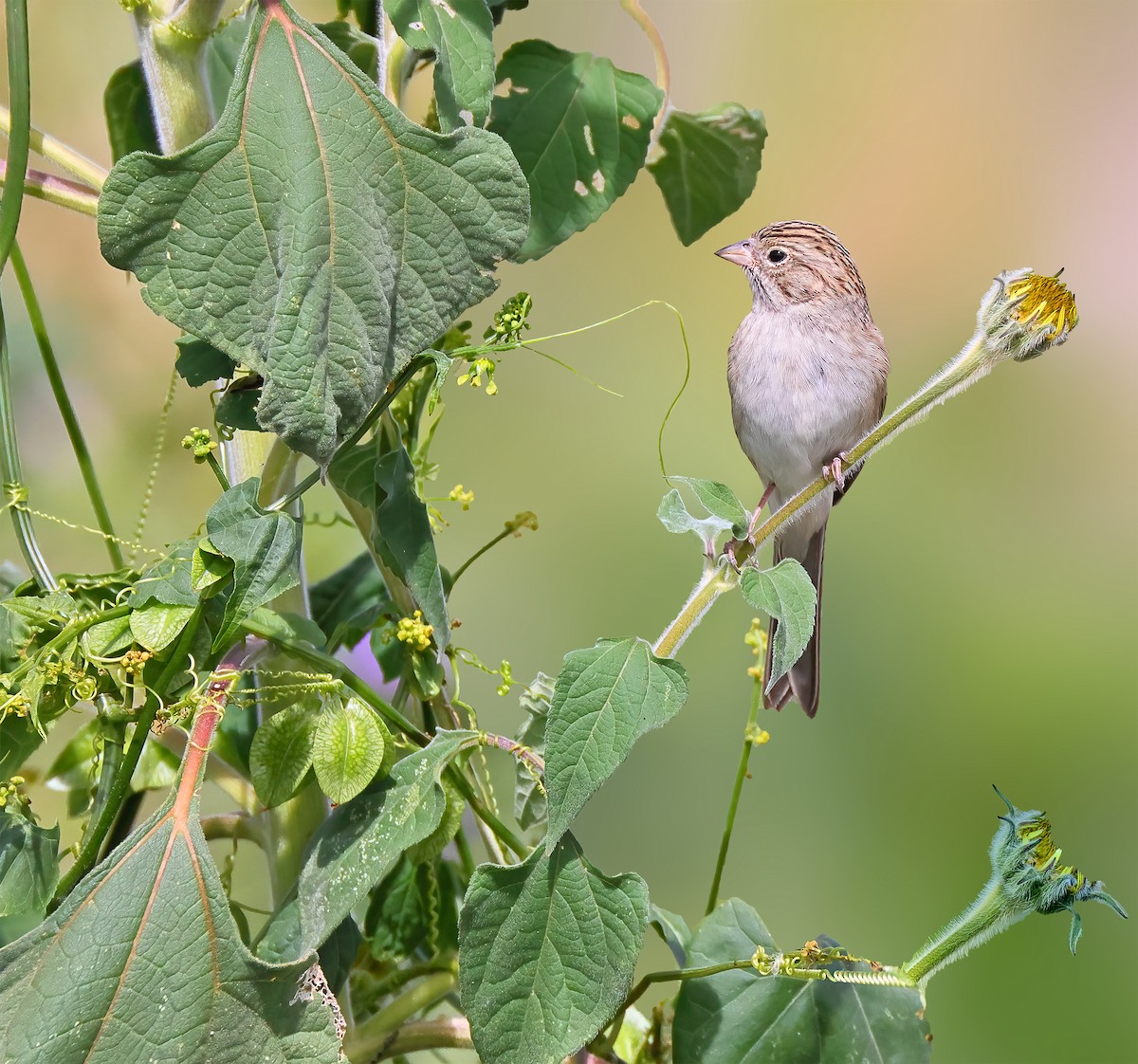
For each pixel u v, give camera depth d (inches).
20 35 165.9
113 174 145.7
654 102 200.7
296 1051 149.4
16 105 166.4
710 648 515.5
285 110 151.6
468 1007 154.7
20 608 164.7
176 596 158.7
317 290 151.6
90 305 364.2
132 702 166.9
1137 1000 472.7
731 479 579.8
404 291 156.7
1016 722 568.7
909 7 700.7
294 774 163.6
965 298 674.8
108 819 159.2
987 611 602.2
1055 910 165.8
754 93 681.6
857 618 597.0
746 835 491.8
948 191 684.1
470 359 179.3
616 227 606.5
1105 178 693.3
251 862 266.8
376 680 220.7
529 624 518.9
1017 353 172.9
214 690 156.4
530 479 552.7
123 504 350.0
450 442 547.2
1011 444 652.1
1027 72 708.7
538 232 197.6
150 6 177.0
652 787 488.1
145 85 204.8
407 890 196.7
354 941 178.4
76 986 143.0
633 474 566.9
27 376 352.8
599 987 157.0
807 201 690.2
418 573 177.6
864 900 492.1
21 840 162.2
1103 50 718.5
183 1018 145.8
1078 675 580.7
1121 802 555.5
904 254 686.5
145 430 357.7
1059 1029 469.1
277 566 154.3
